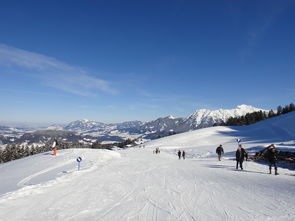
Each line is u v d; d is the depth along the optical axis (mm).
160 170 15656
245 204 7445
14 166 19594
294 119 67000
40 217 6484
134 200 8227
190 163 20500
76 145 139375
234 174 13516
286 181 10969
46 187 9906
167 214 6734
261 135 65438
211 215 6551
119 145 159250
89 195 8828
